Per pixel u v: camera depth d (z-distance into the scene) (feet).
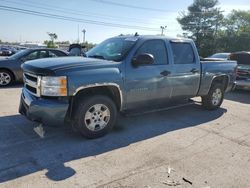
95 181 10.77
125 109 16.31
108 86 14.76
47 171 11.38
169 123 18.71
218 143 15.35
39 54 32.81
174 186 10.63
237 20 184.75
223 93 23.32
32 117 13.70
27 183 10.41
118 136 15.67
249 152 14.25
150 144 14.70
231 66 23.31
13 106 21.25
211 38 180.45
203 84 20.68
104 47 17.76
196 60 19.84
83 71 13.74
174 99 19.02
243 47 163.02
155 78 16.85
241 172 12.01
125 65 15.39
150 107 18.35
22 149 13.38
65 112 13.51
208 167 12.34
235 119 20.56
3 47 134.00
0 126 16.43
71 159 12.54
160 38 17.65
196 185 10.78
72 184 10.48
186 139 15.72
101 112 15.02
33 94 14.16
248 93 33.73
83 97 14.39
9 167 11.57
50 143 14.23
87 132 14.64
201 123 19.08
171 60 17.92
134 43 16.26
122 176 11.22
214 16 183.42
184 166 12.33
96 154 13.16
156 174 11.49
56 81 13.07
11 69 30.91
